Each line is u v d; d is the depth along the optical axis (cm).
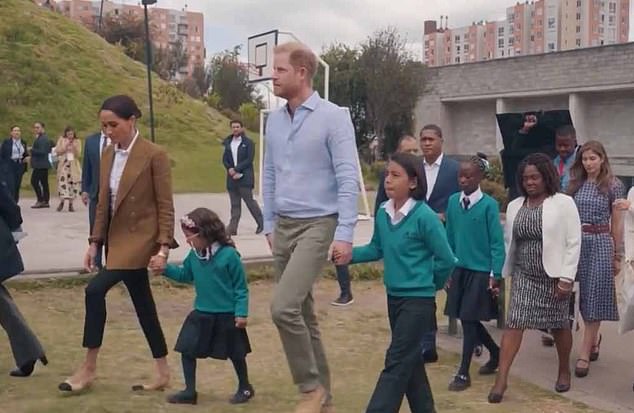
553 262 592
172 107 3391
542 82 3288
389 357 482
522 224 600
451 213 668
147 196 579
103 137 907
